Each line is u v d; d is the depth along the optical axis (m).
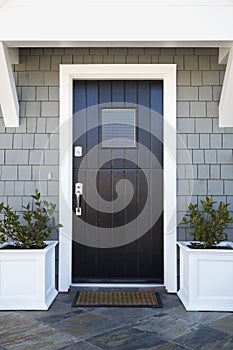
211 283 3.13
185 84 3.69
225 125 3.65
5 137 3.68
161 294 3.52
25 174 3.68
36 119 3.68
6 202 3.66
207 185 3.66
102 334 2.59
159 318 2.89
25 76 3.69
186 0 2.95
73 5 2.96
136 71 3.68
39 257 3.13
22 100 3.68
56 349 2.36
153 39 2.97
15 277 3.12
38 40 2.97
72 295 3.48
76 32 2.97
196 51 3.70
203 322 2.82
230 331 2.66
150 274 3.74
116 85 3.78
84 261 3.75
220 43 3.06
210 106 3.68
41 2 2.95
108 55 3.69
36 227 3.37
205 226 3.30
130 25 2.97
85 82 3.78
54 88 3.70
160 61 3.69
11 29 2.96
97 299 3.34
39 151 3.68
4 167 3.68
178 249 3.61
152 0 2.95
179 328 2.71
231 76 3.28
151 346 2.41
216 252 3.11
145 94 3.78
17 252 3.11
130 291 3.58
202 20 2.96
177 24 2.96
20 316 2.94
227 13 2.95
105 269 3.75
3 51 3.11
